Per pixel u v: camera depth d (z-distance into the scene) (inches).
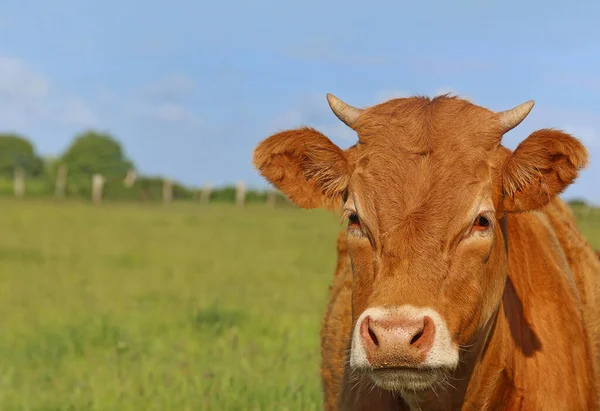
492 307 175.9
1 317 482.9
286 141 185.0
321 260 807.1
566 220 243.3
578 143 170.4
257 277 673.0
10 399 311.6
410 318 154.0
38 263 751.1
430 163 169.8
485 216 169.2
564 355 196.5
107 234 1065.5
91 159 2721.5
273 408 286.5
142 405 294.0
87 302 537.0
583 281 224.8
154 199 2074.3
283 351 354.9
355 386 193.5
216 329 431.2
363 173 173.6
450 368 158.2
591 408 202.7
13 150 3157.0
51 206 1612.9
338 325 223.9
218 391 298.7
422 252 163.0
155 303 531.5
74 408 296.8
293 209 1717.5
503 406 189.5
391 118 179.9
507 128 178.7
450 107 179.8
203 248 909.2
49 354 384.5
